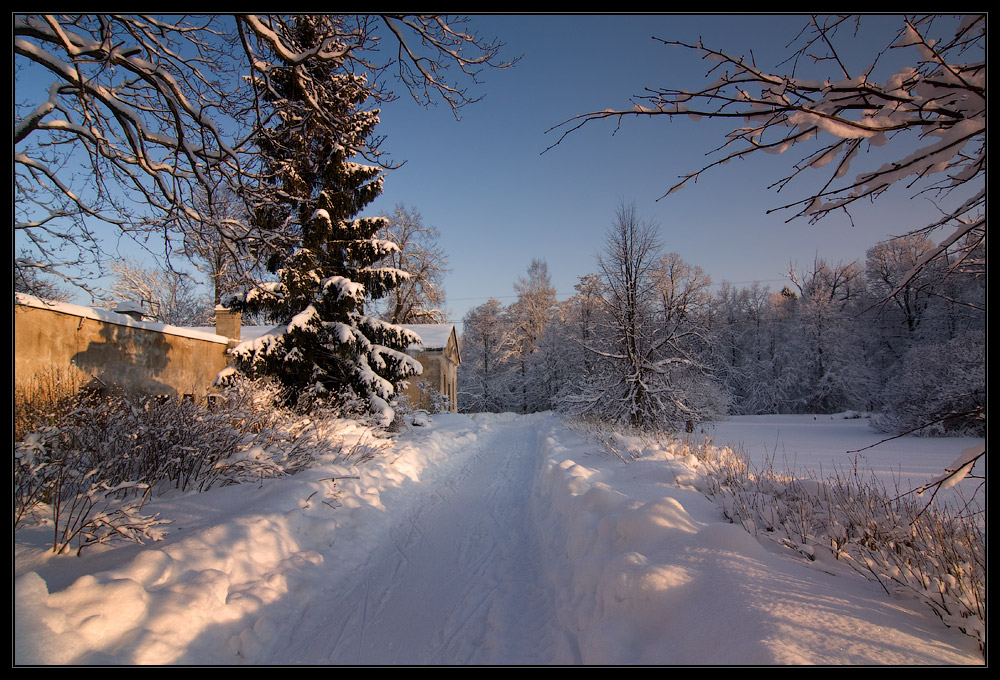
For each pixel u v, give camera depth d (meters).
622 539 4.41
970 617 2.66
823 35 2.46
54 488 5.00
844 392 36.03
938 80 2.22
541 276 52.66
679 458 8.45
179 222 6.36
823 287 38.28
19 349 7.43
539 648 3.59
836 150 2.64
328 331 13.07
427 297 36.59
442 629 3.96
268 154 6.55
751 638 2.48
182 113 6.00
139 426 6.21
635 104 2.80
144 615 3.28
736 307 47.81
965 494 6.42
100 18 4.65
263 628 3.72
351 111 11.05
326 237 12.99
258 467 6.56
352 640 3.80
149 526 4.40
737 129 2.80
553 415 35.47
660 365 17.92
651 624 3.04
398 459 10.37
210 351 12.71
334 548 5.65
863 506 4.56
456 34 5.50
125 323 9.71
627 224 19.38
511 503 8.59
